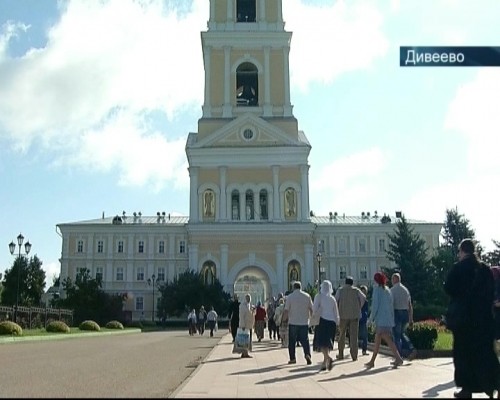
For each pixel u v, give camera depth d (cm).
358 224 9381
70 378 1368
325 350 1523
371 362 1570
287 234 5794
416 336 1948
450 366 1605
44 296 9231
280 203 5878
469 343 980
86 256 9181
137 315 9044
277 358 2000
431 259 6719
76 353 2270
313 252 5812
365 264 9275
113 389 1154
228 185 5909
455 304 998
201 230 5762
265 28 6200
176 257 9225
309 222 5794
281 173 5938
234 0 6269
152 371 1551
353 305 1812
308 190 5919
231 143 5956
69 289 6166
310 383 1213
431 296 6212
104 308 6031
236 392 1064
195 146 5947
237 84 6222
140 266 9206
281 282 5703
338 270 9262
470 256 1020
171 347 2717
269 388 1127
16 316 4244
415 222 9388
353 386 1155
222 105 6091
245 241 5791
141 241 9269
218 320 6166
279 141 5959
